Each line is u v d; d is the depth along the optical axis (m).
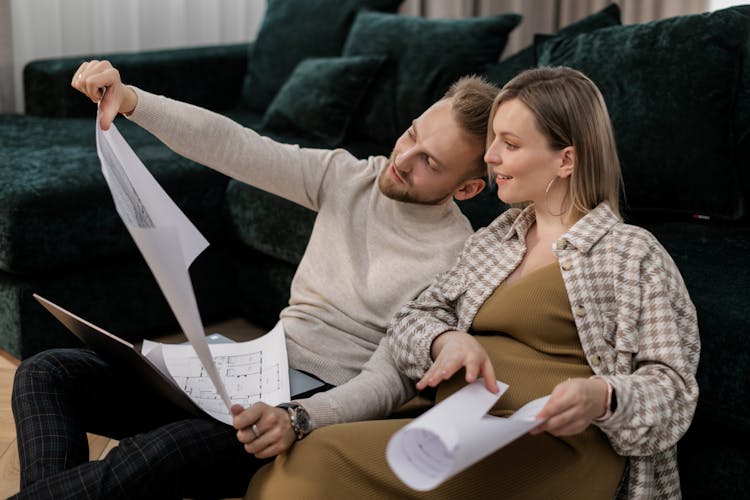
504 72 2.51
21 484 1.28
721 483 1.55
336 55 3.09
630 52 2.09
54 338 2.25
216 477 1.31
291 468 1.25
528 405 1.14
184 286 1.13
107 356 1.39
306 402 1.30
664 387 1.19
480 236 1.44
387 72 2.83
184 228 1.35
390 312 1.53
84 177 2.27
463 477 1.21
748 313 1.51
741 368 1.47
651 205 2.06
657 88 2.03
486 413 1.13
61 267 2.21
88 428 1.46
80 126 2.93
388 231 1.58
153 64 3.16
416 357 1.34
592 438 1.23
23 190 2.15
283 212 2.27
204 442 1.28
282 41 3.19
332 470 1.23
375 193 1.60
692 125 1.98
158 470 1.24
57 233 2.18
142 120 1.50
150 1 3.59
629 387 1.16
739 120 1.98
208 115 1.55
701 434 1.58
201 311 2.49
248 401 1.41
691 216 2.06
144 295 2.38
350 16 3.09
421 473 1.02
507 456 1.21
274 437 1.25
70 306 2.25
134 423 1.50
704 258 1.77
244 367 1.50
